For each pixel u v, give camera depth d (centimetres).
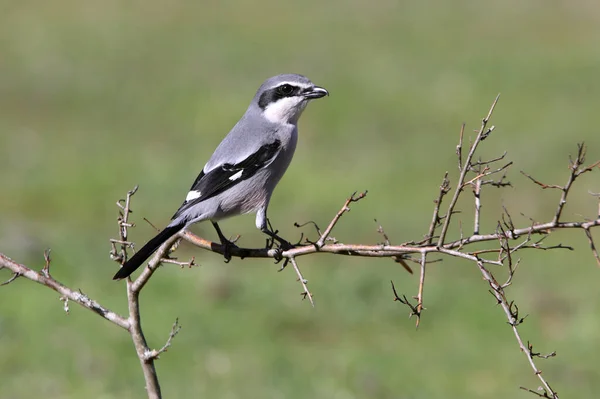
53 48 2556
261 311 1227
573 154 1797
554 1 2953
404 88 2225
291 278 1330
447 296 1289
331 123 2012
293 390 1051
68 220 1557
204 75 2356
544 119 1998
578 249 1450
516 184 1677
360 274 1334
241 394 1036
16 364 1067
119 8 2966
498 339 1188
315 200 1619
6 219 1511
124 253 569
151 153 1872
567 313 1248
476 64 2384
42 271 549
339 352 1141
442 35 2669
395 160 1811
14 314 1166
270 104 798
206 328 1170
